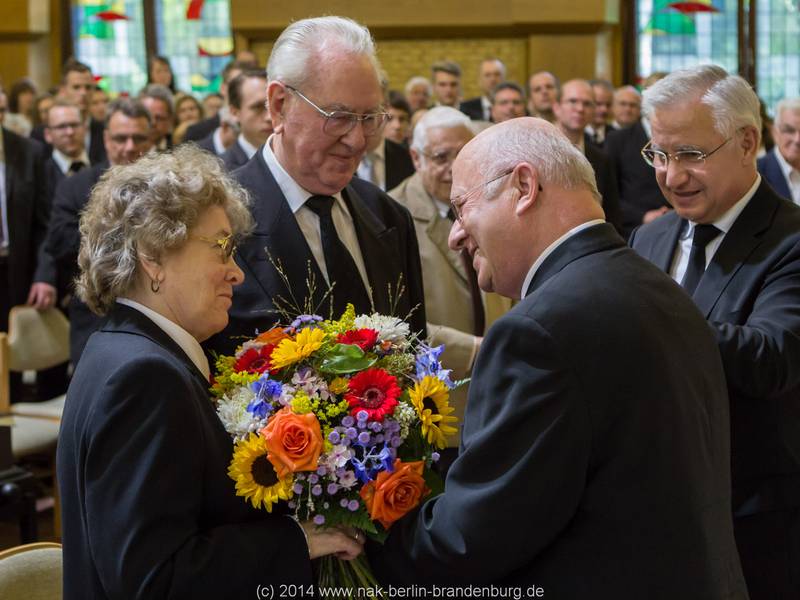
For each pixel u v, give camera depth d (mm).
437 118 3402
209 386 1892
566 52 10344
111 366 1701
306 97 2213
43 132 7953
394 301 2504
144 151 5074
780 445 2340
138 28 11555
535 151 1783
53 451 4375
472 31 10438
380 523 1818
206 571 1651
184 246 1809
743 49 10562
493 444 1637
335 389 1821
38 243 5980
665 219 2715
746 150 2396
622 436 1630
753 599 2385
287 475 1742
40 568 2068
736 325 2346
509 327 1664
